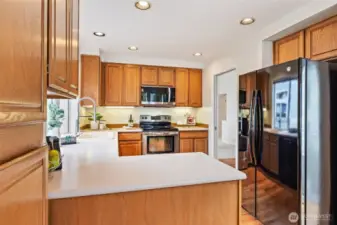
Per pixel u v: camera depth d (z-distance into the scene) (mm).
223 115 4039
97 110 4492
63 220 1021
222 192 1271
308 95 1819
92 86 3727
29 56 625
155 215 1153
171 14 2363
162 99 4461
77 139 2754
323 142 1885
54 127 2193
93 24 2639
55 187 1040
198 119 4996
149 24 2629
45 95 773
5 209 481
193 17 2438
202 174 1273
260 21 2525
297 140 1822
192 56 4121
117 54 4047
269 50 2809
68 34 1159
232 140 3701
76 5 1421
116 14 2369
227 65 3746
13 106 521
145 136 4121
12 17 520
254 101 2398
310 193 1833
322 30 2139
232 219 1287
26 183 601
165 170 1346
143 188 1108
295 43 2469
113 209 1088
